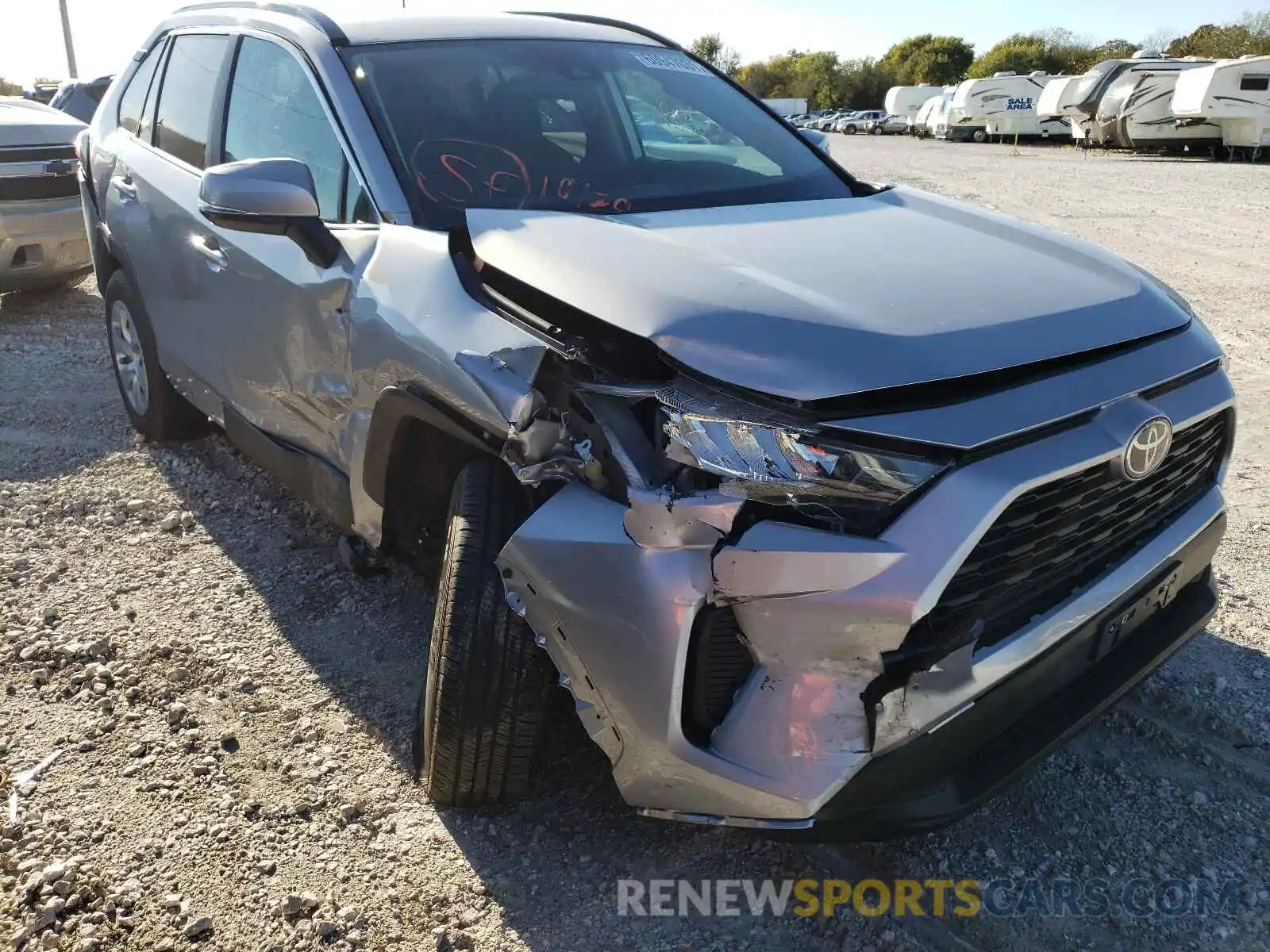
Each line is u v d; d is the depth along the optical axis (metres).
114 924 2.21
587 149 3.10
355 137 2.91
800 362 1.86
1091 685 2.24
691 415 1.87
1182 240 11.28
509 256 2.33
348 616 3.40
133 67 4.75
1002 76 40.81
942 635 1.87
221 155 3.62
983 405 1.89
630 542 1.92
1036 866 2.35
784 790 1.85
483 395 2.15
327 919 2.21
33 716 2.89
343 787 2.62
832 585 1.78
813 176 3.33
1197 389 2.28
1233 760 2.69
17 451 4.79
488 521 2.28
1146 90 27.64
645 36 3.87
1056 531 1.98
